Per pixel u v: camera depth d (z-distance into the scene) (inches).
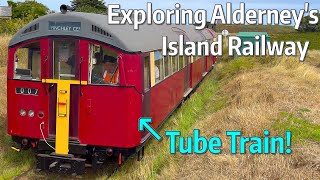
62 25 296.7
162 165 322.3
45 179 311.7
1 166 328.8
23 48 309.7
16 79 311.6
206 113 499.5
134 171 316.5
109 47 292.4
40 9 1897.1
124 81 291.4
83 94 297.7
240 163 288.7
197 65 651.5
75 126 301.9
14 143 370.0
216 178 265.4
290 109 411.5
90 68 297.3
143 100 311.9
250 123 365.1
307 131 339.0
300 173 260.5
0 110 466.9
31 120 311.0
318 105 437.1
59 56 299.7
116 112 294.5
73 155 302.2
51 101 304.7
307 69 690.8
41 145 308.8
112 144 297.6
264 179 260.5
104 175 319.6
